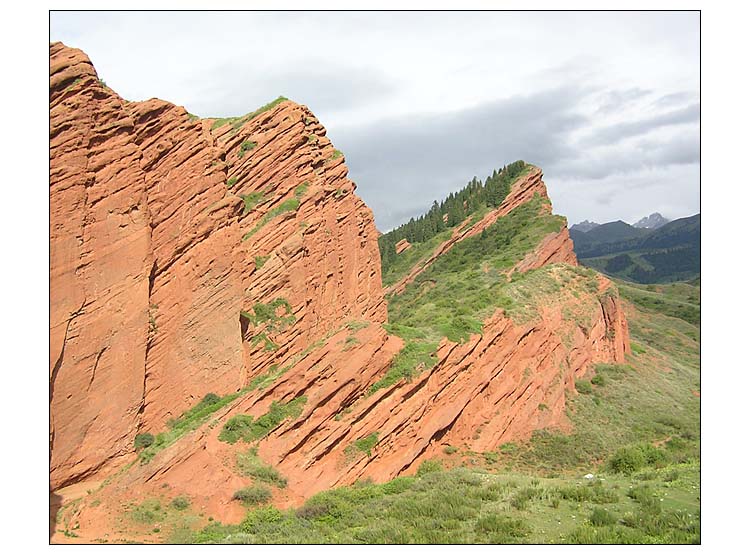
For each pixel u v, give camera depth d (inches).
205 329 1616.6
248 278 1771.7
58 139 1317.7
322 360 1524.4
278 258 1868.8
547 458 1781.5
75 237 1323.8
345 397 1505.9
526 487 1233.4
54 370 1263.5
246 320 1745.8
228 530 1159.6
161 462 1259.2
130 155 1475.1
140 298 1454.2
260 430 1385.3
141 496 1209.4
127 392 1405.0
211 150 1706.4
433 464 1558.8
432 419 1651.1
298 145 2082.9
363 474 1441.9
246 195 1947.6
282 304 1841.8
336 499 1261.1
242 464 1310.3
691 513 1003.3
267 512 1203.2
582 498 1130.0
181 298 1581.0
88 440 1323.8
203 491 1242.6
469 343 1843.0
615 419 2081.7
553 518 1039.6
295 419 1419.8
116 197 1430.9
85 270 1346.0
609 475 1409.9
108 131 1438.2
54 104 1334.9
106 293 1385.3
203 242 1643.7
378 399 1550.2
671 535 915.4
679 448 1803.6
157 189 1556.3
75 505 1182.9
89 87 1398.9
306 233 1974.7
